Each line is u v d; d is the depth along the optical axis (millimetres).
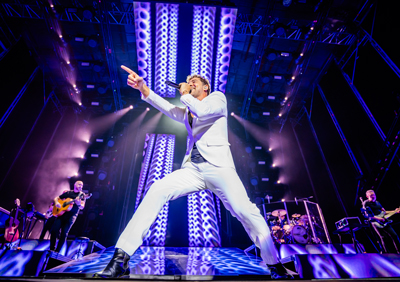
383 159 5820
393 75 5871
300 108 9906
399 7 5605
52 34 7184
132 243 1290
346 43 7312
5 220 4176
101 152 9180
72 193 4020
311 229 5941
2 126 6730
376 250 5715
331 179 8000
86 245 3703
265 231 1375
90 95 9625
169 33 7328
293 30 7191
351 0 6469
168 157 9117
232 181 1424
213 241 7230
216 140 1517
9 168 6938
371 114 6594
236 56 8430
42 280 985
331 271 1936
